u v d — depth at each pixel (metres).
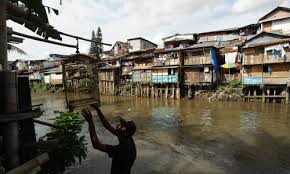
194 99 31.27
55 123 6.02
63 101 34.47
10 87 3.34
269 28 28.59
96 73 4.89
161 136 13.95
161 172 8.90
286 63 24.16
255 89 26.81
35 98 39.84
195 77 31.45
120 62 42.16
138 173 8.81
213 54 30.30
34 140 4.25
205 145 12.09
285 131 14.33
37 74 57.84
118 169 3.15
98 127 15.86
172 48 34.91
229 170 9.08
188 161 9.98
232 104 25.58
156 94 35.25
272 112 20.48
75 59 4.78
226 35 33.81
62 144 5.16
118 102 31.36
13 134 3.43
